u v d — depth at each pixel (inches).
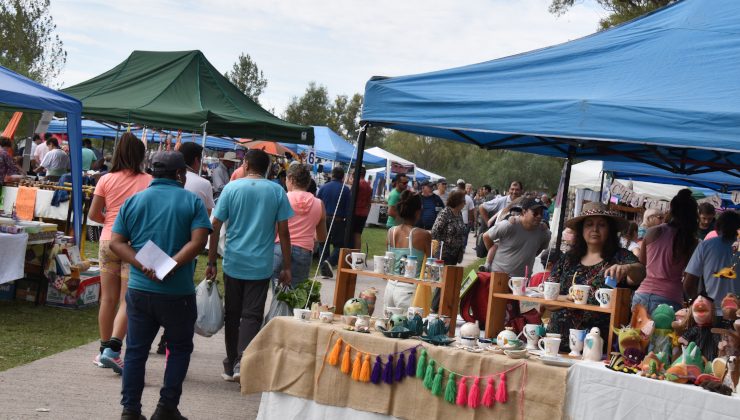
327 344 208.2
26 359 278.5
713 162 340.2
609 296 195.8
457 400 190.1
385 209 1422.2
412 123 224.5
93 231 644.7
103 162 800.3
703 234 428.8
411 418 197.0
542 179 2822.3
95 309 386.6
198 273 520.1
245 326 257.4
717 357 189.0
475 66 232.5
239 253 257.9
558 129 199.0
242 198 258.8
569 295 204.5
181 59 641.6
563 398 178.5
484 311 231.8
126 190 266.4
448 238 386.9
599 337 190.5
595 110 194.5
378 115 231.1
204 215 215.8
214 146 1196.5
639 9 1005.8
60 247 381.7
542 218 327.3
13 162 548.7
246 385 216.7
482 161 3270.2
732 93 194.2
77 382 254.7
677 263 256.2
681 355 181.5
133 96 605.3
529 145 334.6
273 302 266.5
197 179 300.4
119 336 262.7
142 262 205.8
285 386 213.2
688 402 166.4
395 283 283.3
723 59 212.7
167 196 214.1
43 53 1881.2
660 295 256.8
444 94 221.8
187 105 599.2
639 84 207.2
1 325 328.2
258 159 268.1
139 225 212.1
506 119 207.3
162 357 297.3
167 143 644.7
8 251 340.2
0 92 358.0
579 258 215.0
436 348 194.2
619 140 191.2
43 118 450.6
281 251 282.4
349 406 205.2
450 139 326.0
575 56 229.9
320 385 208.2
